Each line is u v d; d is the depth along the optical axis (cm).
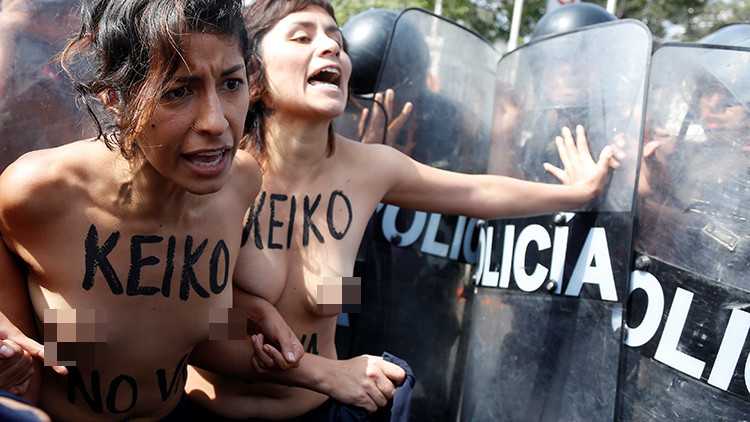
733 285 179
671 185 195
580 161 217
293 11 184
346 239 195
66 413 154
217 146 123
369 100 257
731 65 188
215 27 118
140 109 116
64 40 183
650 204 200
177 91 120
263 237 185
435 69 267
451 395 272
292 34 182
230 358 178
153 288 146
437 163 268
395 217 264
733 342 177
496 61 285
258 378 181
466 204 210
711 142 189
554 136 230
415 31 263
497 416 235
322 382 179
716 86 190
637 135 202
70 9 183
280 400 194
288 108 182
